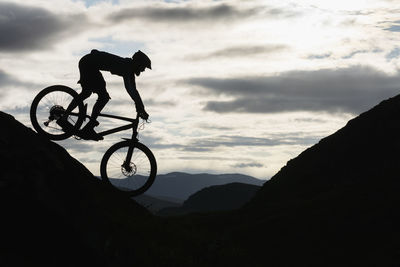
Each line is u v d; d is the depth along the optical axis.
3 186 5.82
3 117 7.45
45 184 6.21
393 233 20.83
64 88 8.58
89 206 7.28
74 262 5.96
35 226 5.87
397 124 35.94
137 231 8.70
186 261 8.58
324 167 36.44
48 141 8.48
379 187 27.59
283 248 21.64
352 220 23.22
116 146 8.68
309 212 25.58
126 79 8.49
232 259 10.26
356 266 18.14
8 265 5.34
